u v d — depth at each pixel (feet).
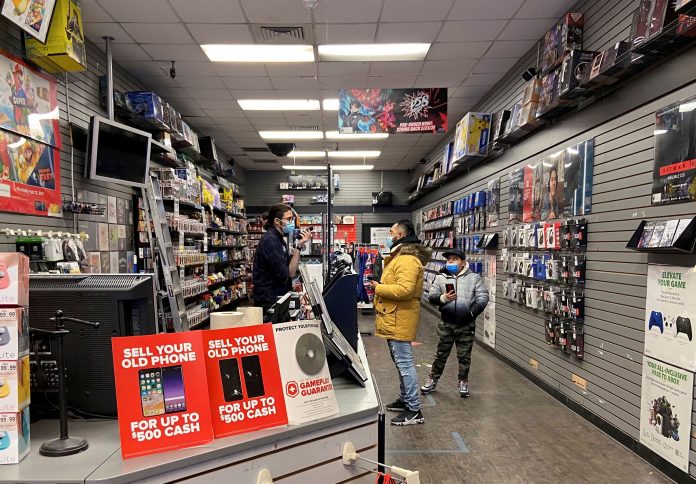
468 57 17.49
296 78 19.66
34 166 11.48
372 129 18.06
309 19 14.46
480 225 21.21
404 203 44.14
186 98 22.34
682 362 8.54
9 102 10.50
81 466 3.98
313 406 5.15
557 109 13.20
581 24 12.73
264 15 14.15
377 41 16.12
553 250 13.80
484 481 8.93
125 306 5.24
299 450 4.99
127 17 14.15
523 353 16.33
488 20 14.55
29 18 9.95
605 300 11.23
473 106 23.82
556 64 13.34
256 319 6.10
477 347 21.52
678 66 8.83
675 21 7.93
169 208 18.93
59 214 12.64
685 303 8.48
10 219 10.73
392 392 14.65
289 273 12.49
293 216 12.28
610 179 11.10
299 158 37.76
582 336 12.22
